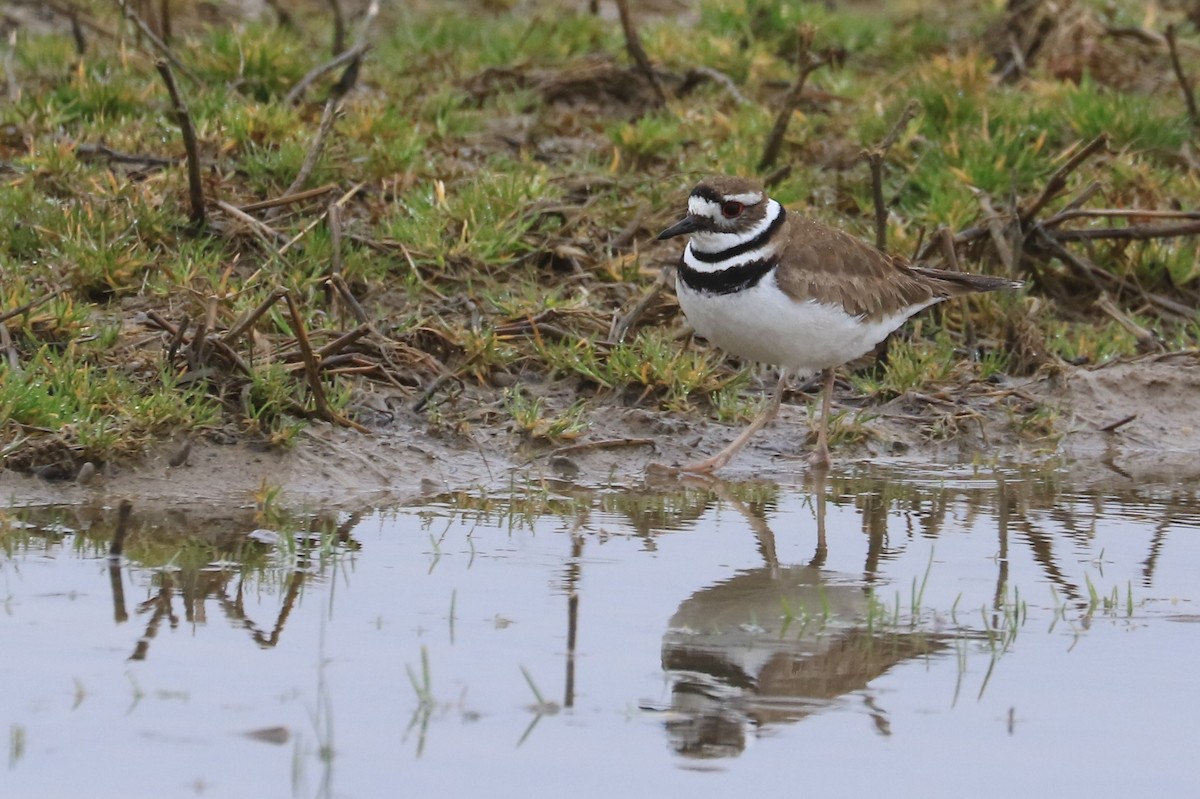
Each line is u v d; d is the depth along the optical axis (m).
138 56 16.75
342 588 9.15
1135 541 10.55
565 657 8.27
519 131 16.47
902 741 7.43
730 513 10.98
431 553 9.84
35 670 7.83
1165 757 7.30
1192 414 13.51
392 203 14.38
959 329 14.27
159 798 6.68
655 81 17.33
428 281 13.51
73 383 11.12
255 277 12.49
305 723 7.43
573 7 20.56
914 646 8.59
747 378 13.09
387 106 15.81
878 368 13.61
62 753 7.03
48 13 18.44
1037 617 9.05
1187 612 9.17
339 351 12.32
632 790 6.88
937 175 15.42
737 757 7.23
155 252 12.96
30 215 13.23
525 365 12.84
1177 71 17.06
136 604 8.75
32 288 12.41
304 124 15.19
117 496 10.58
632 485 11.64
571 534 10.35
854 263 11.41
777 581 9.56
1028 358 13.82
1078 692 8.02
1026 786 7.02
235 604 8.82
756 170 15.46
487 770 7.02
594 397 12.69
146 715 7.43
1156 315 14.73
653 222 14.62
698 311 11.23
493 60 18.08
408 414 12.09
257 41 16.53
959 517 11.04
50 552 9.49
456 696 7.77
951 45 19.42
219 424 11.30
